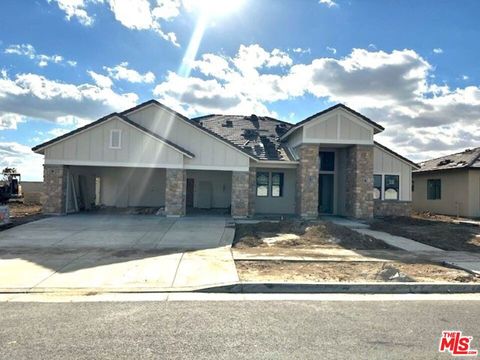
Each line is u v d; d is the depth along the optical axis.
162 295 6.68
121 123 18.17
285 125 26.09
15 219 16.38
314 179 19.59
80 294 6.66
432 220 19.66
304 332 4.98
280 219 18.34
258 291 7.09
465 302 6.55
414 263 9.37
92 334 4.82
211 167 18.86
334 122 19.66
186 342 4.59
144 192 23.48
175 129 19.00
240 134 23.72
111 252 10.16
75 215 18.38
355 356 4.28
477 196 22.45
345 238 12.89
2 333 4.82
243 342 4.62
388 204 21.31
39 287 6.96
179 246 11.21
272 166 20.88
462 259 9.82
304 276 7.90
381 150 21.58
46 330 4.94
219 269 8.38
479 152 23.97
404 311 5.96
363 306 6.21
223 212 21.36
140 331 4.94
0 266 8.48
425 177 26.89
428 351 4.45
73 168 20.19
